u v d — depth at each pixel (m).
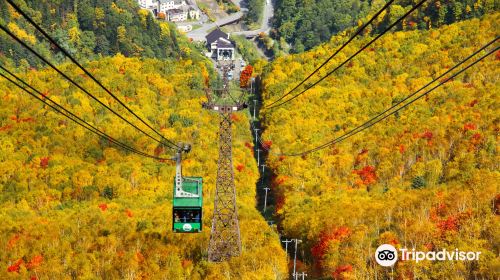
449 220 106.62
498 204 110.38
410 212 114.06
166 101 194.12
